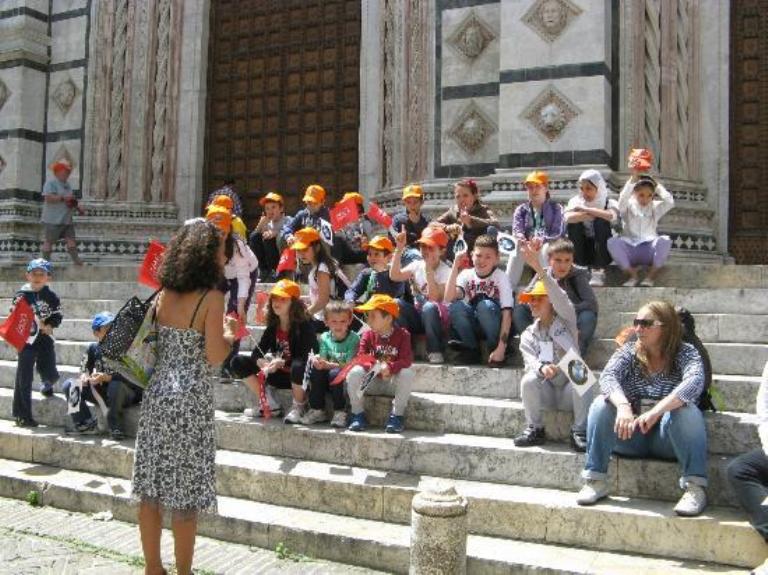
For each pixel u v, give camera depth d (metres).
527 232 7.56
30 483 5.92
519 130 9.92
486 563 4.38
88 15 13.58
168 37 13.39
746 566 4.26
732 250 10.17
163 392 4.13
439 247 6.64
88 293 9.83
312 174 12.93
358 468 5.54
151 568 4.20
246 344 7.58
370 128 12.05
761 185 10.12
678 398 4.60
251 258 7.09
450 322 6.55
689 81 10.09
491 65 10.57
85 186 13.36
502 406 5.64
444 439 5.51
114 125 13.31
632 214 7.66
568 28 9.75
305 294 8.23
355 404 5.82
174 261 4.19
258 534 4.98
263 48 13.45
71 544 5.05
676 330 4.83
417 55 11.03
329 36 12.94
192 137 13.40
